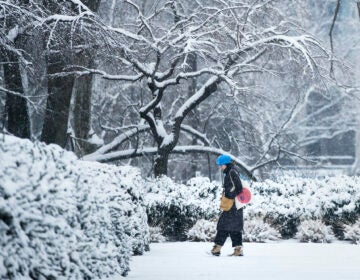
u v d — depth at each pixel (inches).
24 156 420.8
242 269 689.6
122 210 640.4
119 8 1948.8
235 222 851.4
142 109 1640.0
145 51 1669.5
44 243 409.1
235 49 1619.1
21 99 1475.1
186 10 1945.1
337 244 1075.9
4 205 368.5
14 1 1305.4
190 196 1243.8
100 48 1461.6
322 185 1317.7
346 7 3550.7
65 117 1544.0
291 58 1640.0
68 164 493.4
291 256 861.8
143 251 877.8
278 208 1240.2
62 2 1371.8
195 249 962.1
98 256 493.0
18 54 1217.4
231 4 1745.8
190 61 1972.2
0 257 358.0
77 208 485.7
